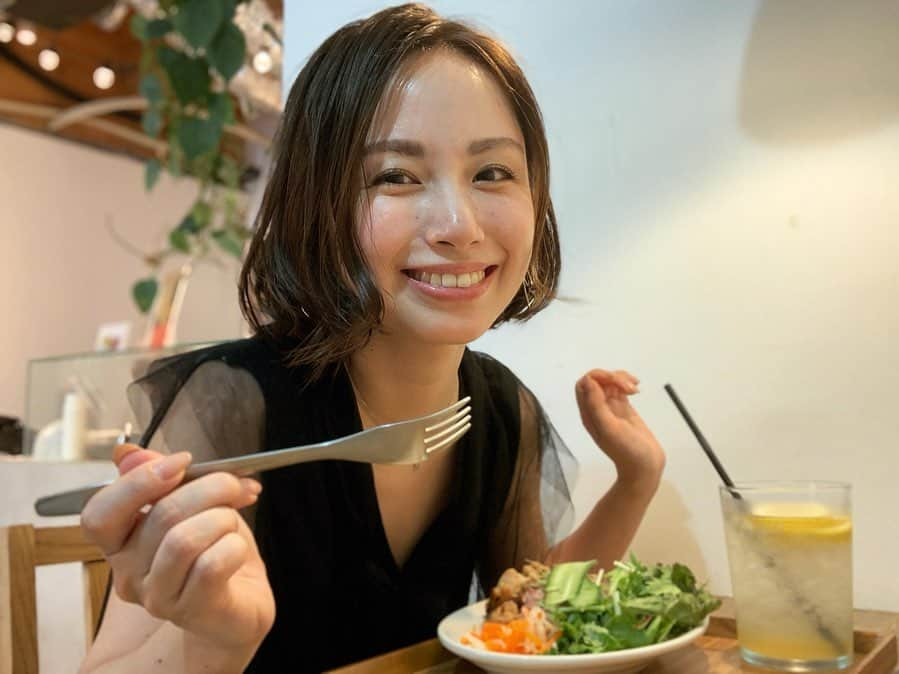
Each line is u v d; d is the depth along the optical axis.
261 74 1.95
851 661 0.72
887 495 0.90
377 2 1.27
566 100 1.16
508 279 0.77
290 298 0.83
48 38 3.28
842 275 0.94
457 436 0.67
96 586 1.04
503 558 1.04
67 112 3.21
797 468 0.96
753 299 1.00
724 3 1.03
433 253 0.73
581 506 1.13
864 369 0.92
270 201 0.84
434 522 0.93
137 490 0.54
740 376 1.00
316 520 0.85
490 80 0.78
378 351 0.85
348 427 0.85
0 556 0.94
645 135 1.09
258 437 0.85
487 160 0.76
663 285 1.06
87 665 0.69
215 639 0.57
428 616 0.91
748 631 0.74
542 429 1.06
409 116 0.74
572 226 1.14
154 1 2.01
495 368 1.05
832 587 0.70
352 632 0.90
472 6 1.25
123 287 3.59
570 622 0.74
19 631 0.92
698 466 1.03
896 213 0.91
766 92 1.00
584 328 1.13
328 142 0.77
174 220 3.77
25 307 3.27
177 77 1.62
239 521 0.61
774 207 0.99
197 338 3.14
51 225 3.36
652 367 1.07
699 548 1.02
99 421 1.64
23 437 1.85
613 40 1.12
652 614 0.72
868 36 0.93
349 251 0.75
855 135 0.94
